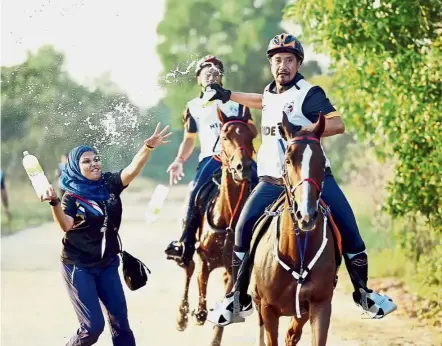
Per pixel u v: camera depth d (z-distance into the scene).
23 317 20.44
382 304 12.91
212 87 14.10
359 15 19.67
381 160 21.56
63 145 30.88
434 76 19.00
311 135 11.59
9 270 27.92
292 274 11.98
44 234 39.25
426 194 20.02
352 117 21.27
